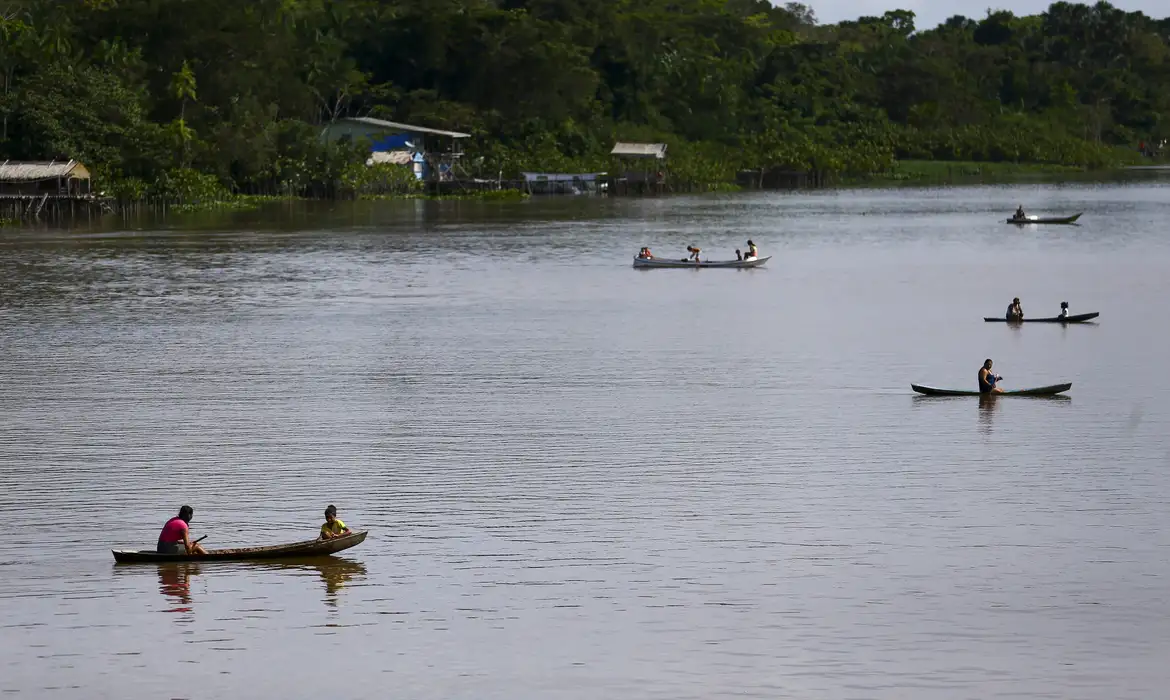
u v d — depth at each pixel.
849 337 150.38
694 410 112.06
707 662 63.41
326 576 73.50
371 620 67.94
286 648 64.88
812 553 76.81
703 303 179.62
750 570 74.25
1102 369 129.88
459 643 65.44
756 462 95.56
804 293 191.00
